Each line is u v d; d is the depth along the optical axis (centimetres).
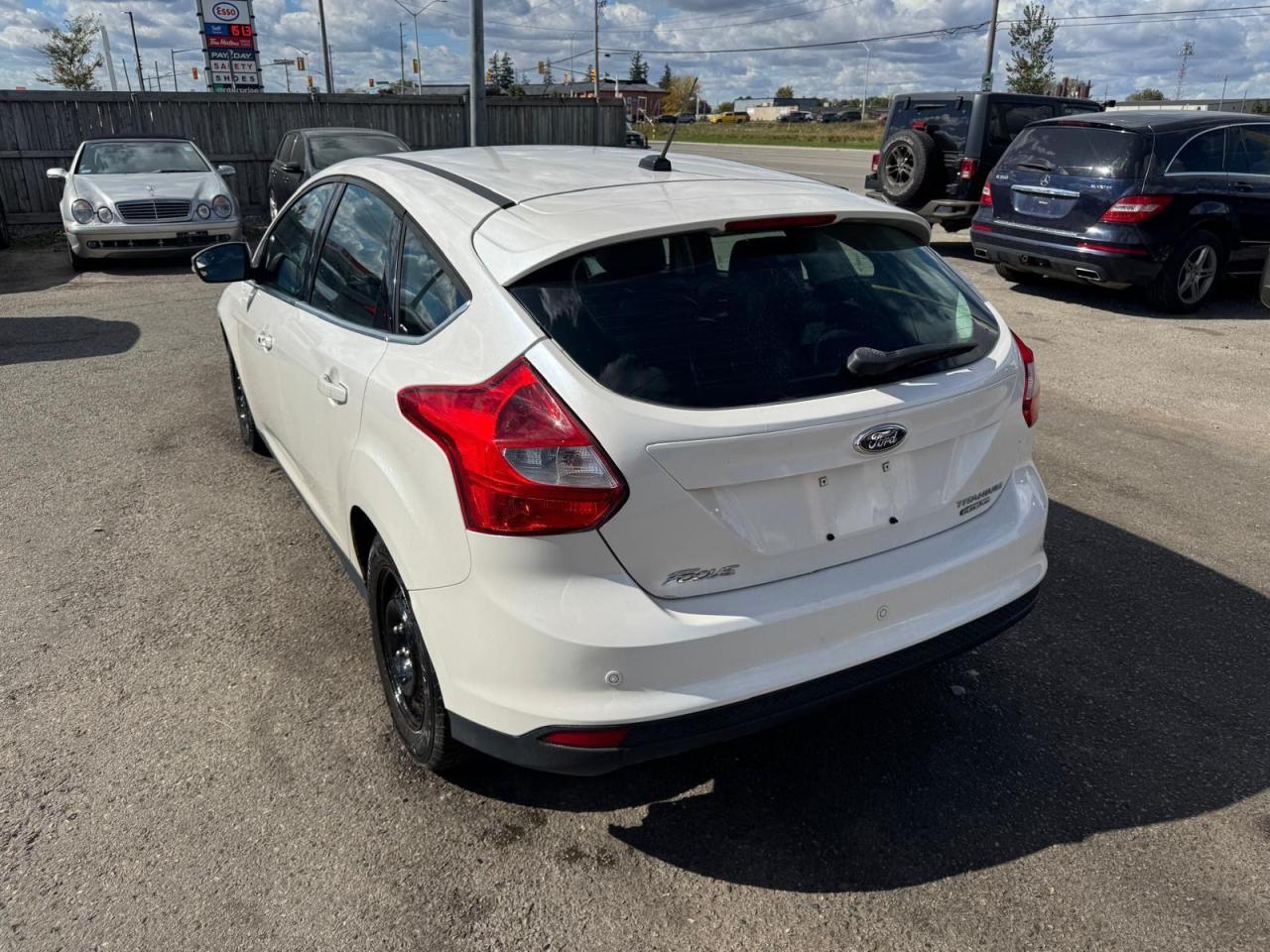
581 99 1966
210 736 297
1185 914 235
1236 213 900
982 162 1218
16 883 240
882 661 245
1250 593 391
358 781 279
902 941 227
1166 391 667
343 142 1321
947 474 260
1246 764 290
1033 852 255
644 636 216
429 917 232
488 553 220
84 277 1116
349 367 285
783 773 287
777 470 227
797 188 286
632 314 230
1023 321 877
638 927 231
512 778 281
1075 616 373
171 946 222
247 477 500
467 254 253
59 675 327
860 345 247
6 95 1473
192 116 1625
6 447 541
